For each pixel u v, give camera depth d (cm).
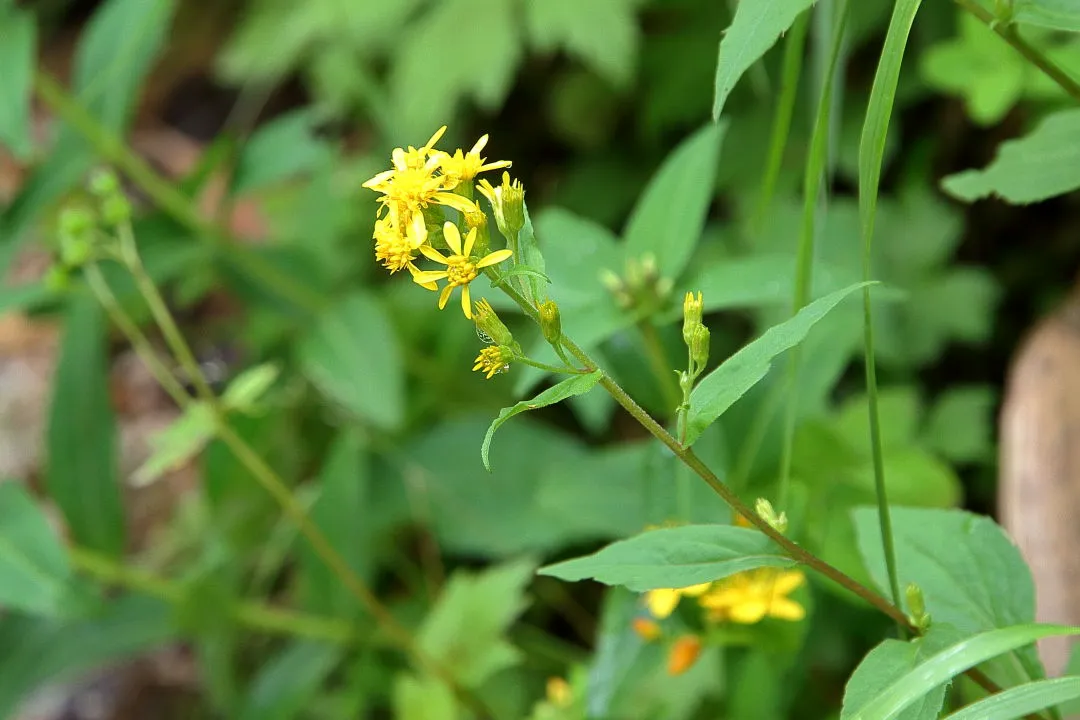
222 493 71
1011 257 77
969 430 65
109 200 54
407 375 78
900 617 39
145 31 67
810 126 74
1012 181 43
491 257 38
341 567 58
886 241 72
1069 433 51
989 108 55
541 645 67
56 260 69
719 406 38
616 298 49
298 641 73
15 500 60
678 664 47
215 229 72
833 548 50
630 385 52
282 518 74
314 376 70
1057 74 40
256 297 74
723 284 49
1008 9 40
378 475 74
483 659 58
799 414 52
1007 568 41
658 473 49
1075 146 42
